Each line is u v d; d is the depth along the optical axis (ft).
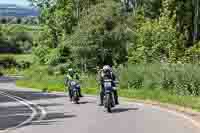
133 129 63.16
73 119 76.79
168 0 208.33
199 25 258.16
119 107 94.79
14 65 402.11
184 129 62.75
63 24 252.42
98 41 206.80
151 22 198.18
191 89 117.50
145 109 90.38
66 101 114.83
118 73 149.48
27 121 75.87
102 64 209.36
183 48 183.83
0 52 506.48
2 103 113.60
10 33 528.22
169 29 181.57
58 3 257.14
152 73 134.72
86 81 169.58
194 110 86.69
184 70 120.98
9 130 65.05
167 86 126.82
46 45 264.72
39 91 162.61
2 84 224.33
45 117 81.15
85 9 233.55
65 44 217.15
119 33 205.26
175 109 89.92
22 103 112.47
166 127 64.90
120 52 206.90
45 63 248.93
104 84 87.15
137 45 188.03
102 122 71.72
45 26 262.47
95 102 108.78
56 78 212.64
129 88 143.23
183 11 260.62
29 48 506.48
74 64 216.95
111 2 213.05
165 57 166.30
